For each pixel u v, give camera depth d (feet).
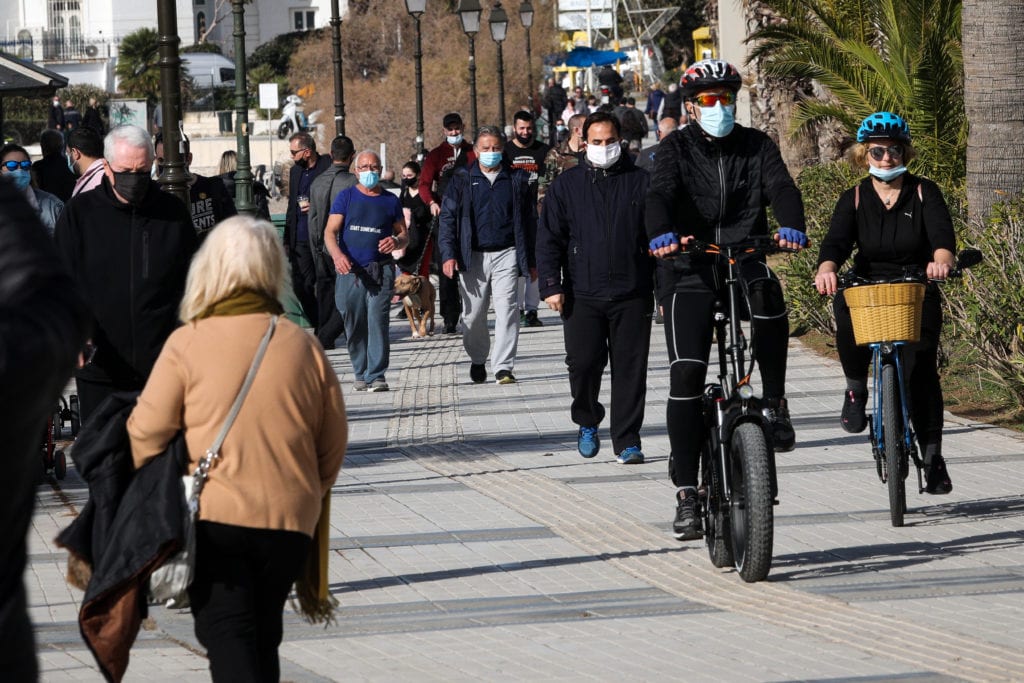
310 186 163.02
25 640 24.63
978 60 131.44
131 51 628.69
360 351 137.28
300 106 530.27
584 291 95.14
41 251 24.12
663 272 72.38
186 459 43.73
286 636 62.08
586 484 93.09
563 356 156.76
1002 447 99.40
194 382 43.65
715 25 327.67
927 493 82.48
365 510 87.15
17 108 515.09
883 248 78.18
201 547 43.14
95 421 45.70
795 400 121.39
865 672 54.44
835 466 95.86
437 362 156.66
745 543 66.74
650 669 55.83
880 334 74.43
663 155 70.54
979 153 132.16
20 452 23.03
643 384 96.99
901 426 77.56
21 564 24.56
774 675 54.49
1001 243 112.88
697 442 71.31
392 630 62.80
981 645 57.82
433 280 243.40
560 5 561.84
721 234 70.69
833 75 180.24
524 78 500.33
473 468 99.71
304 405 44.27
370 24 537.65
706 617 63.41
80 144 93.50
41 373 22.61
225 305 44.57
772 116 244.22
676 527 72.08
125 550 42.29
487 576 71.92
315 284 170.30
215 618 43.21
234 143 557.74
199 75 639.76
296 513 43.78
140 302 66.33
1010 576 68.80
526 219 134.31
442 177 176.35
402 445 110.32
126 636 43.24
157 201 67.51
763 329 68.08
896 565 71.31
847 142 210.18
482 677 55.36
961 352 125.70
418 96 297.12
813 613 63.36
